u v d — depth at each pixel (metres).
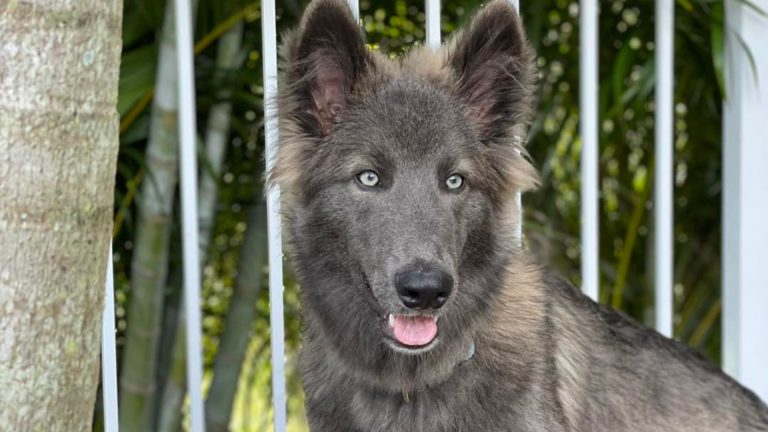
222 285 2.11
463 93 1.47
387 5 2.03
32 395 1.18
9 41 1.15
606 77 2.05
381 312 1.42
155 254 1.75
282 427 1.61
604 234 2.19
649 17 1.99
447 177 1.43
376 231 1.40
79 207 1.18
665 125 1.74
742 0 1.73
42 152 1.16
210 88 1.81
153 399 1.90
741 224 1.77
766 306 1.78
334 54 1.46
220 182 1.87
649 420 1.55
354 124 1.44
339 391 1.49
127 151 1.76
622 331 1.60
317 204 1.45
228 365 1.92
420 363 1.45
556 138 2.09
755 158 1.77
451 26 2.04
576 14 2.07
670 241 1.75
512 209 1.50
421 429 1.47
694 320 2.18
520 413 1.46
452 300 1.39
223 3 1.82
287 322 2.15
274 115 1.49
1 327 1.17
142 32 1.80
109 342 1.54
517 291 1.50
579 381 1.53
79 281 1.19
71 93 1.17
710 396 1.59
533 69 1.48
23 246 1.16
